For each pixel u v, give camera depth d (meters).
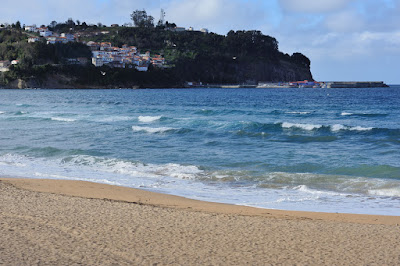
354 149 22.45
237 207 11.16
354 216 10.30
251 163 18.53
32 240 7.62
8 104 64.06
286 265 6.71
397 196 12.79
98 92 126.50
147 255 7.03
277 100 82.44
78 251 7.12
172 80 186.62
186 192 13.30
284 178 15.32
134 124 34.94
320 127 30.83
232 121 36.53
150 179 15.41
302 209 11.27
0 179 14.62
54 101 74.94
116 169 17.27
